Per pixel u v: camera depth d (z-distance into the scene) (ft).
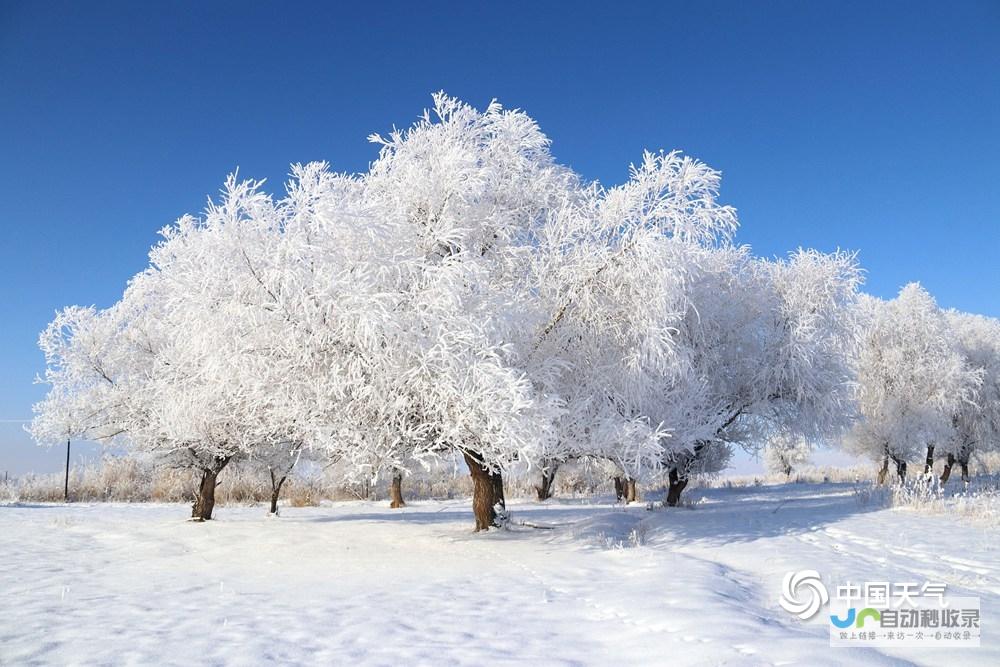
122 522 66.80
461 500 122.93
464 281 38.96
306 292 37.70
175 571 35.35
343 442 38.65
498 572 32.42
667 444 53.88
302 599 25.98
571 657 16.66
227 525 61.82
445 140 47.06
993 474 123.24
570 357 46.37
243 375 39.55
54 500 111.14
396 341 36.78
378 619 21.71
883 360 110.22
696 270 45.47
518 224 49.60
